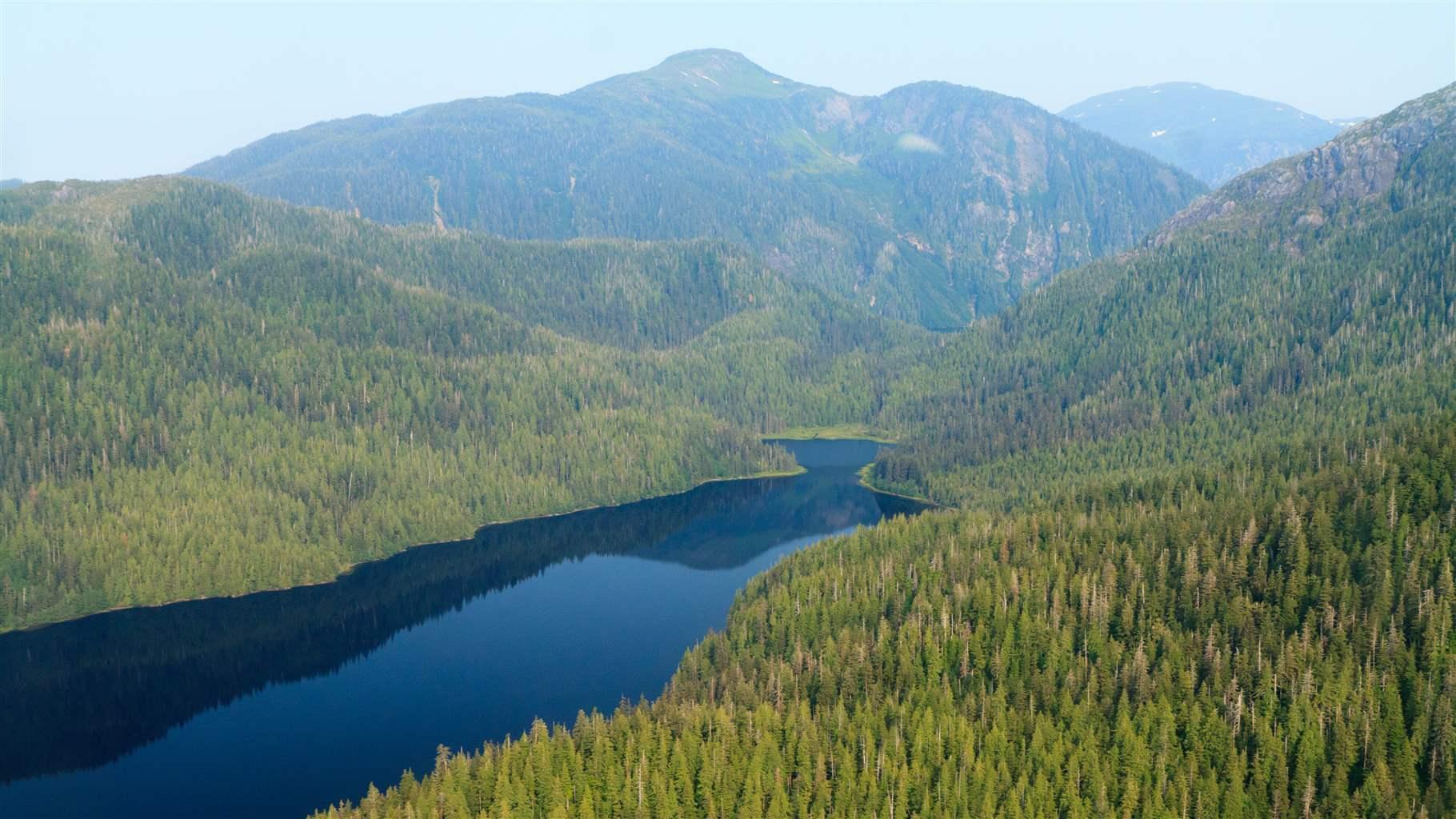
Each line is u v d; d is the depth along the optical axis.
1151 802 149.75
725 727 164.00
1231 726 163.88
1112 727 166.62
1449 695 157.62
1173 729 162.00
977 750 162.50
